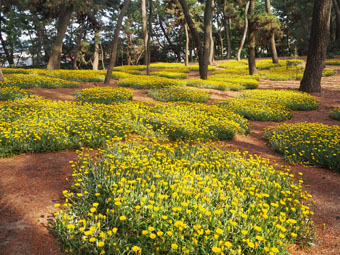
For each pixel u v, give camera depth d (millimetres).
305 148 6148
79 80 18656
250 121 10055
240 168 4508
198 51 20375
